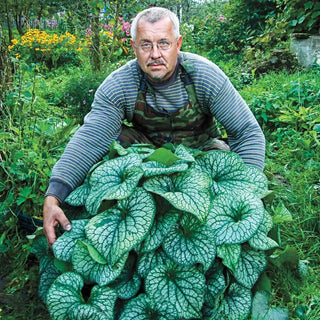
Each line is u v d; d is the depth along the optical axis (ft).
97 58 22.77
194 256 5.40
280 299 6.37
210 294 5.61
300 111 12.07
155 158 6.12
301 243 7.52
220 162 6.41
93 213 5.70
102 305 5.24
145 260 5.63
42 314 6.27
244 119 7.25
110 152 6.85
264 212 5.97
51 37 30.12
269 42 22.68
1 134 8.63
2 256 7.53
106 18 21.44
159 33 6.51
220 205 5.84
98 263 5.55
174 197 5.43
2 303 6.50
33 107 11.16
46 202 6.29
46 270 6.24
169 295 5.33
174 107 7.41
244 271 5.79
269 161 11.03
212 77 7.06
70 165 6.63
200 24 34.99
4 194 8.36
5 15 48.47
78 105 15.35
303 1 20.21
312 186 9.26
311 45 19.21
